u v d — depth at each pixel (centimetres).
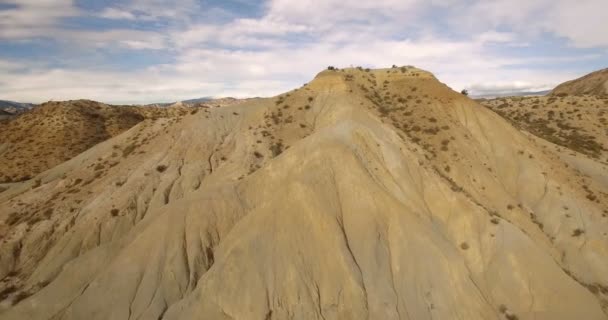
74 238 3547
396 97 4853
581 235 3291
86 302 2680
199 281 2720
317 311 2545
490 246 2903
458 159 3847
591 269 3106
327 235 2833
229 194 3319
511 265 2775
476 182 3694
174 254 2927
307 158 3319
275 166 3447
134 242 3011
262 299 2552
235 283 2622
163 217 3125
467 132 4194
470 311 2539
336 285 2630
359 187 3092
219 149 4638
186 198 3356
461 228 3027
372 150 3441
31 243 3584
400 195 3152
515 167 3900
